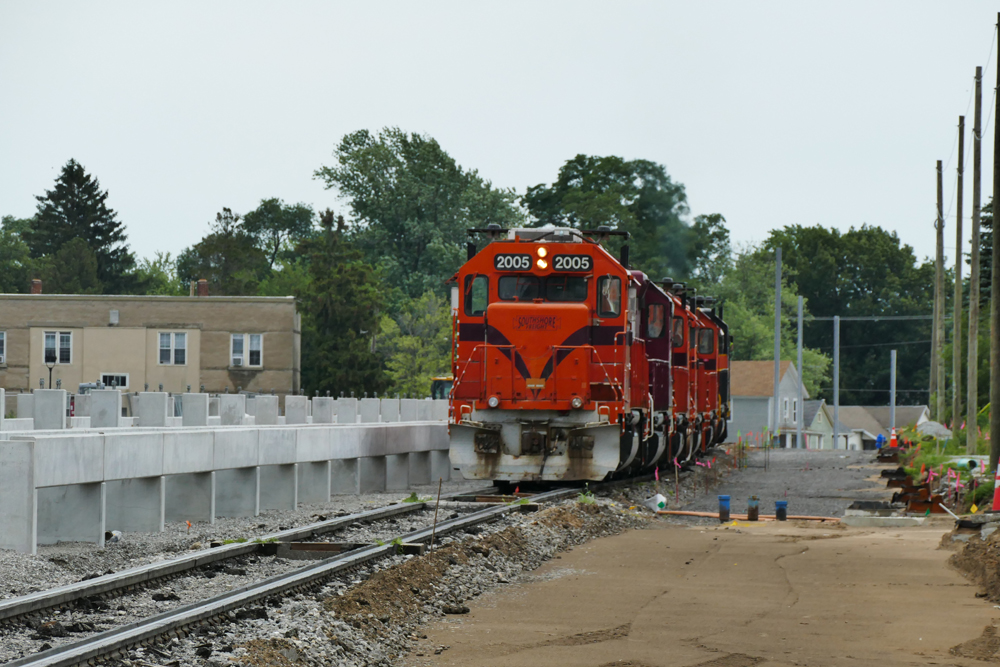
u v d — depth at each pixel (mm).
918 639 25281
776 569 35719
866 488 69500
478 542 35938
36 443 32562
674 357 74750
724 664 22906
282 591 26047
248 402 87250
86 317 163750
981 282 147500
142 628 20938
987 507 54062
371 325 183125
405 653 23844
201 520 43188
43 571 29891
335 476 58000
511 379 54500
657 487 64875
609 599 30188
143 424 60969
